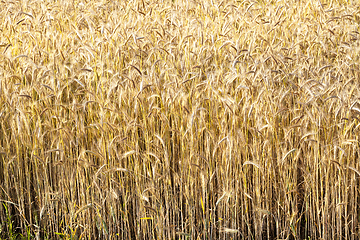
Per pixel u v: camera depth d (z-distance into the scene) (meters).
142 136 3.90
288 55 4.52
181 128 3.51
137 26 5.52
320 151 3.68
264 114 3.60
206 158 3.63
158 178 3.58
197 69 4.28
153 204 3.70
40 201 3.90
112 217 3.82
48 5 6.60
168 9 6.32
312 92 3.52
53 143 3.75
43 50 4.30
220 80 3.78
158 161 3.55
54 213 3.96
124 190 3.92
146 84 3.69
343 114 3.50
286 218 3.70
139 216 3.76
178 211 3.86
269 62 4.38
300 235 3.92
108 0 6.94
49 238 3.98
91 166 3.61
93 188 3.73
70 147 3.67
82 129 3.52
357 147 3.48
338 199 3.72
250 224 3.92
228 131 3.65
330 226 3.78
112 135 3.59
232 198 3.65
